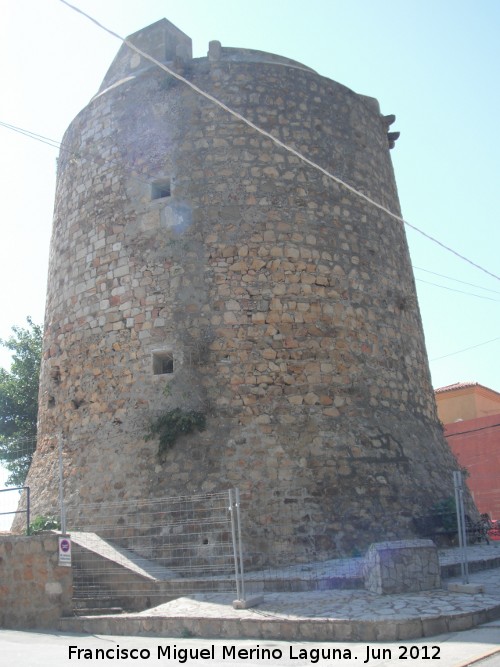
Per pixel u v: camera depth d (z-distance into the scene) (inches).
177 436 614.2
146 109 720.3
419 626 361.1
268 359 634.8
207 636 397.4
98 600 519.8
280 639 376.2
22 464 1003.3
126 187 708.0
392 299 732.7
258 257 658.8
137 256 680.4
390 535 604.7
